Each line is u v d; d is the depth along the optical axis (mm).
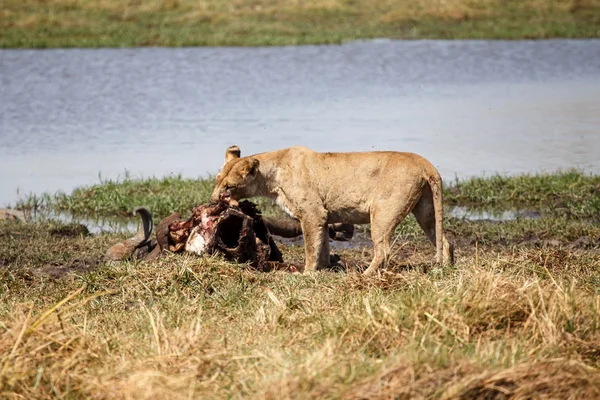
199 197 29375
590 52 69625
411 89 56125
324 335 14469
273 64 64562
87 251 24469
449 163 36250
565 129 43562
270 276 19453
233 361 13406
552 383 12273
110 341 14477
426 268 20359
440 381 12094
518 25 78562
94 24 77375
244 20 79375
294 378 12078
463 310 14820
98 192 31078
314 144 39281
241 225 20094
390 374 12234
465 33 76438
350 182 20484
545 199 30203
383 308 14648
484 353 13062
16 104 50531
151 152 38781
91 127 44469
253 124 44750
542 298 14820
